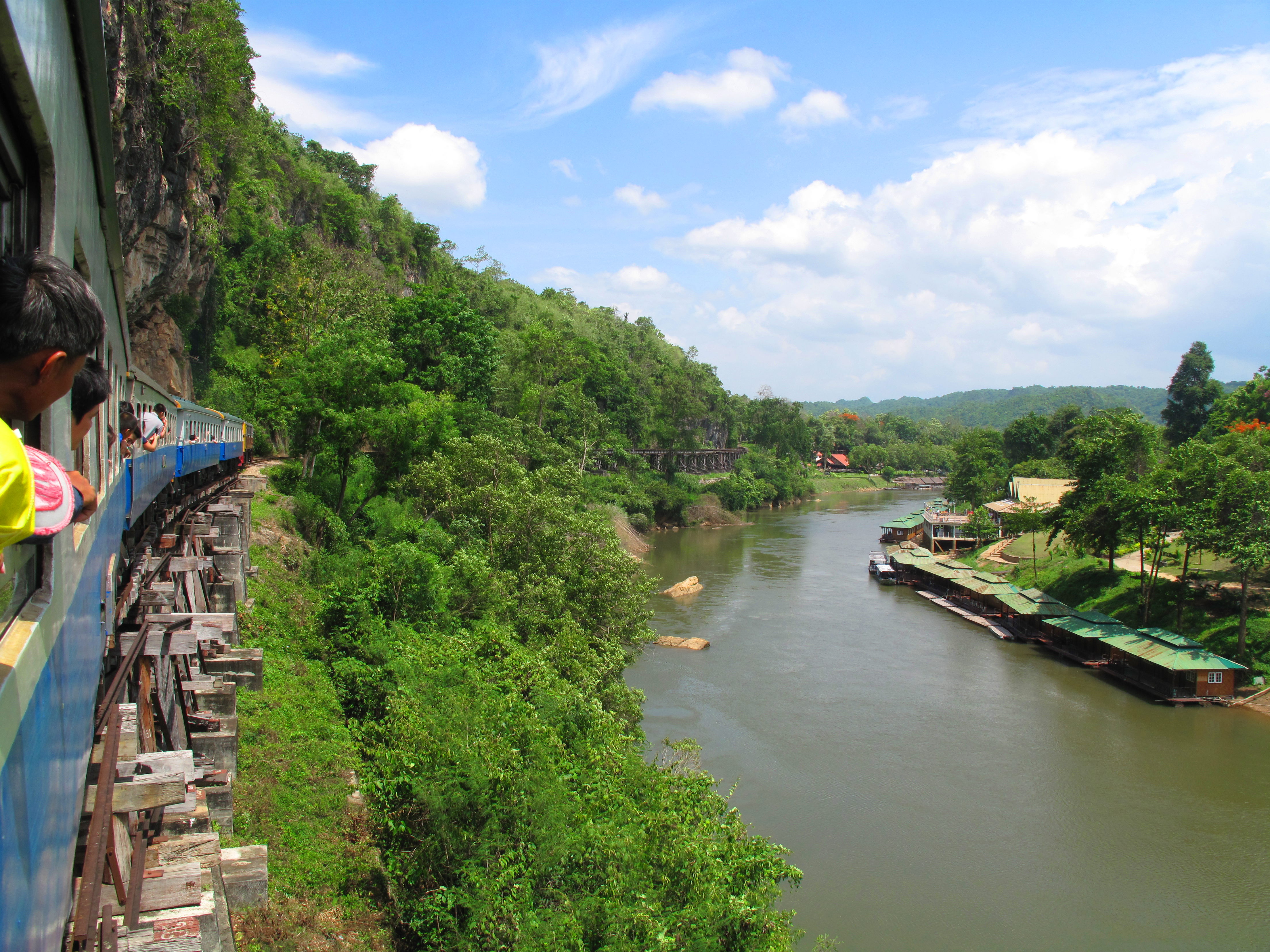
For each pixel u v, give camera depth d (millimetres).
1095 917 21797
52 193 3723
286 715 19938
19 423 3068
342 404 38094
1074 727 34031
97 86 4883
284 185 78062
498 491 36375
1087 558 56906
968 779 29250
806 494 140375
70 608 4449
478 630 25188
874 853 24500
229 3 34781
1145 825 26250
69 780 4562
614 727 21156
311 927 13508
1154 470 51031
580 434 79750
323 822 16625
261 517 32969
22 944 3219
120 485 9516
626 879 14656
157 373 40906
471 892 15102
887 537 87438
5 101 2984
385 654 23688
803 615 52500
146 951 7680
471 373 62531
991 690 38656
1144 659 38781
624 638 32375
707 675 39656
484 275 117500
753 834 25234
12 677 2922
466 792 15984
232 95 37219
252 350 59438
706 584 62000
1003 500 88125
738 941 14078
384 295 68625
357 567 32562
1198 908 22234
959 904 22203
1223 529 40344
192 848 9742
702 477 116188
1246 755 31391
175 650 11797
